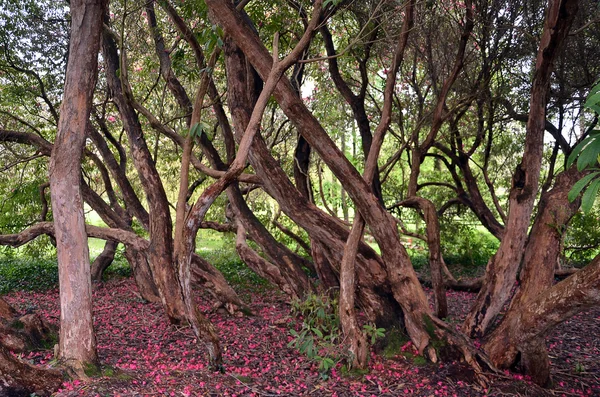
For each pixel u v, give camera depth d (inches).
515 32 336.2
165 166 476.1
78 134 178.2
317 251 285.9
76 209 178.5
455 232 499.2
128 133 288.0
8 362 151.9
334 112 451.8
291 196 233.6
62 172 176.9
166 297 274.7
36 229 314.5
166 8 241.4
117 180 358.6
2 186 449.4
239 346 238.5
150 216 284.2
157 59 343.3
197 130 190.9
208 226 356.2
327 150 192.9
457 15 344.2
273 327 271.9
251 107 246.1
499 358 193.9
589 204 80.0
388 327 223.6
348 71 417.7
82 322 178.2
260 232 303.9
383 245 208.7
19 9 375.2
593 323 286.2
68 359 175.2
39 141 350.0
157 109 412.2
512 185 226.7
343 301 199.9
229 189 304.8
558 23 205.6
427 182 463.2
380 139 219.3
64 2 388.5
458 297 370.6
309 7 315.9
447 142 415.8
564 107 375.9
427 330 204.1
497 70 357.1
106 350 228.4
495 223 415.5
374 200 201.8
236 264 495.5
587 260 464.8
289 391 178.5
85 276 179.8
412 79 375.9
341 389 181.2
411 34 328.2
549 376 191.0
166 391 166.7
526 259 203.2
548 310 161.6
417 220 514.0
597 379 203.2
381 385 184.5
